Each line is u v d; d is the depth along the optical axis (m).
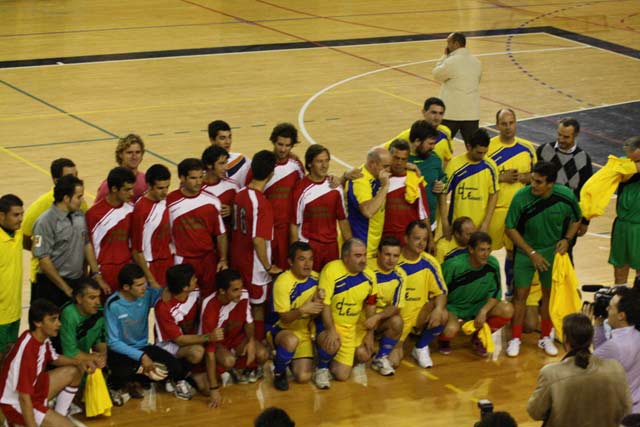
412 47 28.12
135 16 31.52
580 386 7.21
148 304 9.75
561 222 10.98
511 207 11.08
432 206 11.69
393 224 11.09
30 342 8.64
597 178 11.41
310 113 20.89
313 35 29.45
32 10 31.91
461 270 10.75
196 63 25.25
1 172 16.48
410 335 11.56
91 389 9.27
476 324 10.80
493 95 22.91
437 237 12.03
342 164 17.41
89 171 16.75
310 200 10.50
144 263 10.10
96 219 9.91
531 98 22.73
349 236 10.80
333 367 10.35
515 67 25.88
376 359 10.55
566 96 22.97
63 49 26.31
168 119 20.11
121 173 9.76
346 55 26.81
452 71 16.48
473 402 9.88
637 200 11.62
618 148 19.02
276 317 10.49
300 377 10.23
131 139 10.64
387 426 9.35
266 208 10.19
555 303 10.94
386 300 10.43
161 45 27.27
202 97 21.94
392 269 10.45
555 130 20.16
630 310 7.81
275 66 25.22
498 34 30.36
